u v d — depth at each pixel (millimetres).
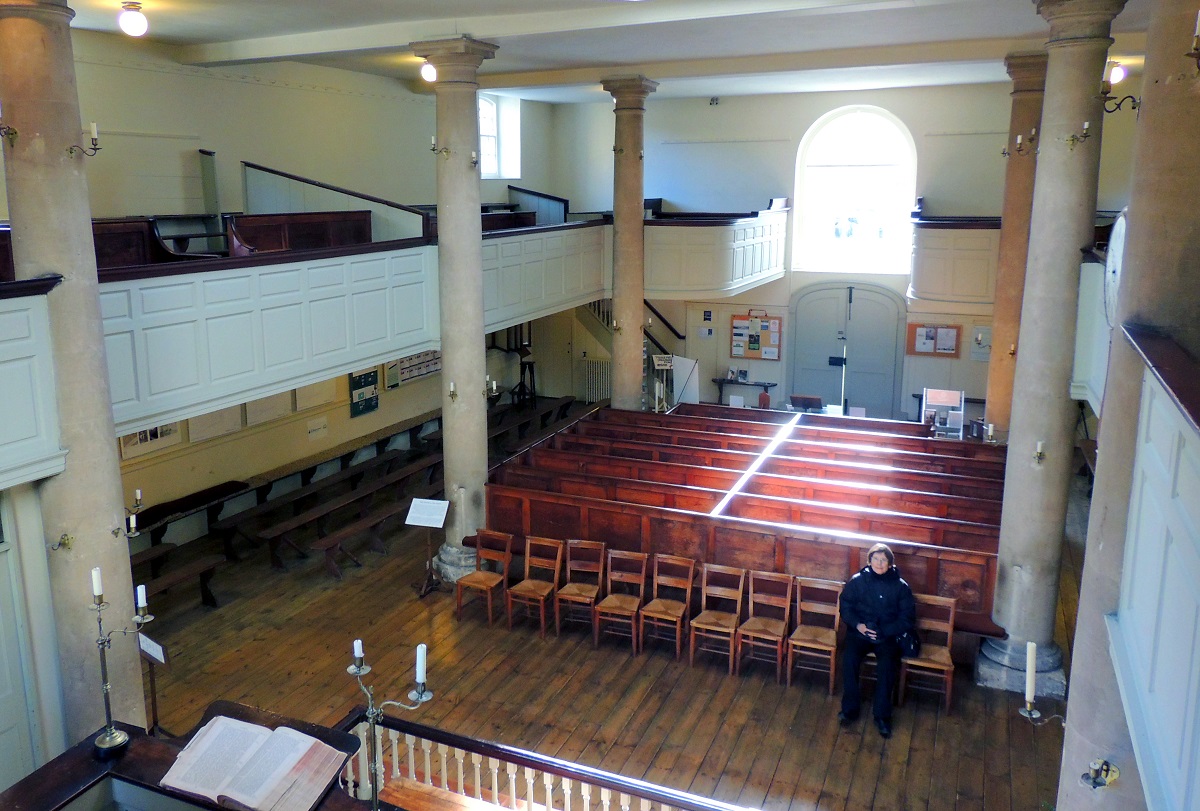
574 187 19969
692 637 9289
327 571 11680
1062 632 9938
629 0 9109
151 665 7375
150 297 7883
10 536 6961
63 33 6371
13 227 6469
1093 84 7812
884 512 9594
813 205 18812
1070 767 4996
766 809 7152
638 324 14461
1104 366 7469
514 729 8234
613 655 9562
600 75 13602
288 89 13359
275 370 9289
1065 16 7730
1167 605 3150
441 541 12641
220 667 9367
